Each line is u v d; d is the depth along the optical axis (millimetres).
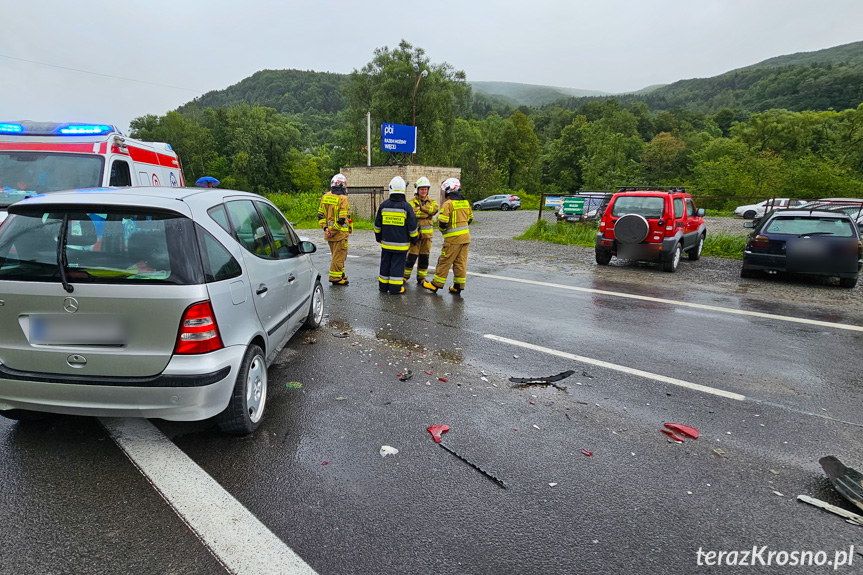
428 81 43438
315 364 4719
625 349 5352
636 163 76938
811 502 2703
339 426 3486
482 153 63344
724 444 3336
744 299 7863
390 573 2154
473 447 3238
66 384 2828
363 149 46781
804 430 3557
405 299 7629
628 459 3123
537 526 2479
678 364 4898
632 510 2619
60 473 2830
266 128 73562
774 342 5660
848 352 5344
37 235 2873
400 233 7719
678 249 10492
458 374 4539
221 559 2217
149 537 2342
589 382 4398
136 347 2832
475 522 2500
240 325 3225
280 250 4484
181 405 2852
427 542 2352
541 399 4016
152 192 3219
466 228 7762
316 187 73062
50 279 2812
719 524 2521
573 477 2914
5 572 2105
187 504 2590
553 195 18984
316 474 2891
